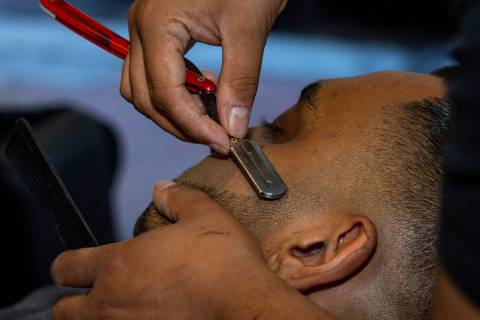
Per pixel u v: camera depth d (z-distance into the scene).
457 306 0.68
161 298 0.85
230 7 1.02
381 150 0.97
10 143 1.08
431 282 0.91
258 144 1.04
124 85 1.13
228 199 0.99
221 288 0.82
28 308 1.34
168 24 1.01
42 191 1.05
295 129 1.07
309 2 3.78
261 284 0.80
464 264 0.63
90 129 1.92
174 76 1.01
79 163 1.84
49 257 1.73
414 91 1.01
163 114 1.06
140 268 0.87
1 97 3.48
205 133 1.01
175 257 0.86
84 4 4.20
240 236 0.88
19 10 4.29
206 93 1.05
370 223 0.92
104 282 0.89
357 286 0.93
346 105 1.02
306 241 0.94
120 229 2.63
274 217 0.96
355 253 0.91
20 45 3.98
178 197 0.98
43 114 1.97
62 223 1.04
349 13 3.69
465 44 0.62
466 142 0.62
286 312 0.76
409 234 0.93
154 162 3.04
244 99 1.03
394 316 0.92
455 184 0.64
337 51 3.82
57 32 4.15
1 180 1.64
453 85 0.65
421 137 0.97
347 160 0.97
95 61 3.88
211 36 1.05
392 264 0.92
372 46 3.75
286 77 3.66
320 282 0.92
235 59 1.02
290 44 3.89
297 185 0.97
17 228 1.65
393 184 0.95
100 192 1.91
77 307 0.92
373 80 1.04
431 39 3.58
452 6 0.66
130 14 1.08
